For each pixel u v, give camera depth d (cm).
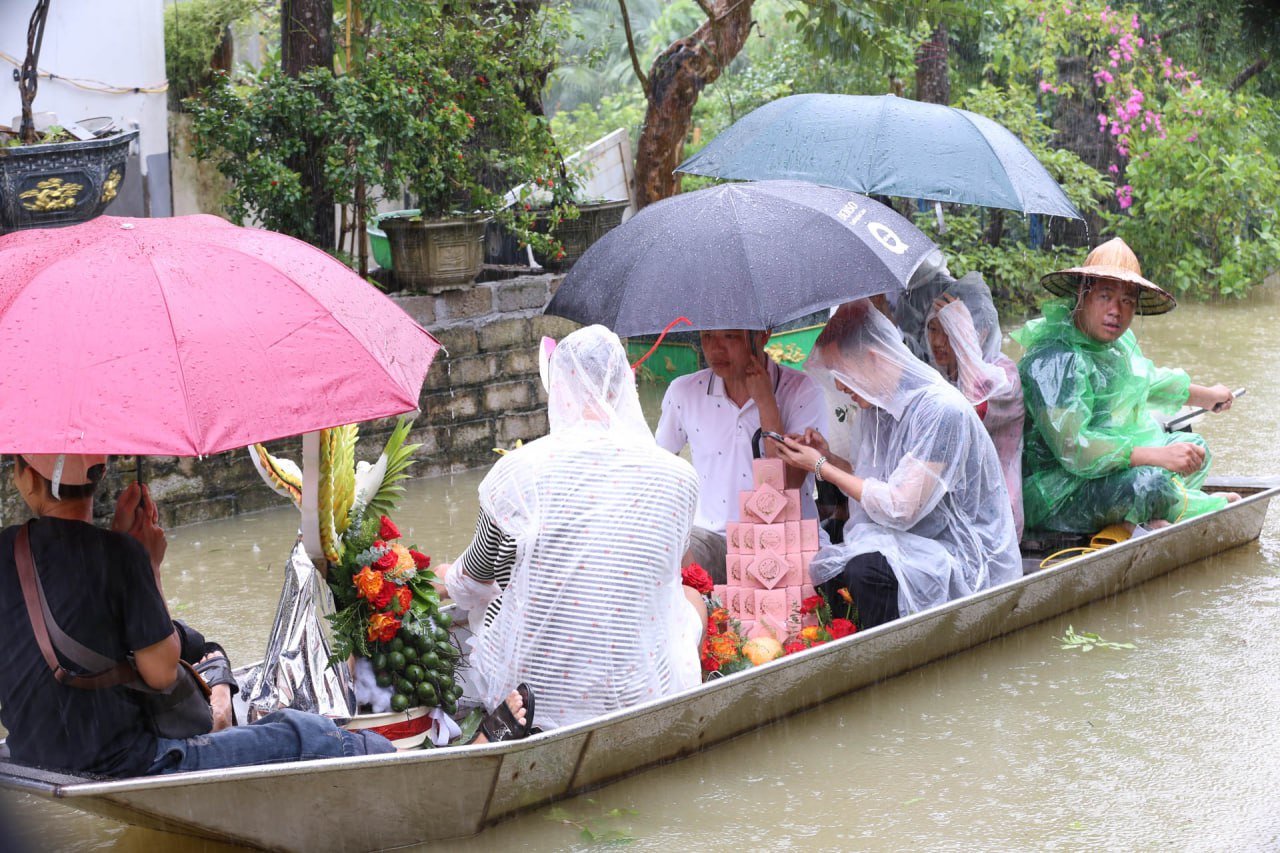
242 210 792
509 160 888
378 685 426
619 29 2981
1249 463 807
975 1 1055
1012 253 1274
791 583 512
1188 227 1407
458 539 714
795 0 1055
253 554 698
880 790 428
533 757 394
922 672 522
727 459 556
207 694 379
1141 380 617
